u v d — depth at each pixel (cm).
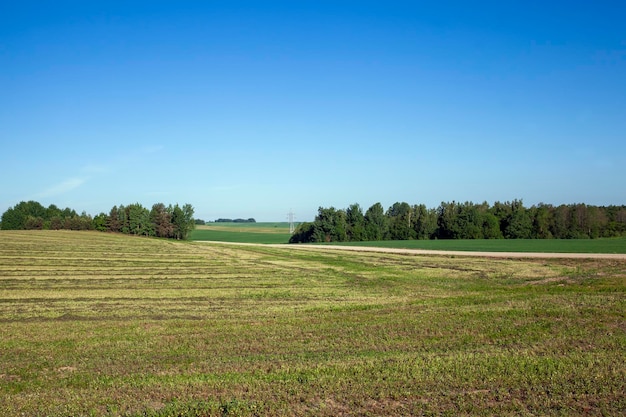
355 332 1788
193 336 1764
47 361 1426
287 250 7275
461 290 3241
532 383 1120
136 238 9594
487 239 11006
